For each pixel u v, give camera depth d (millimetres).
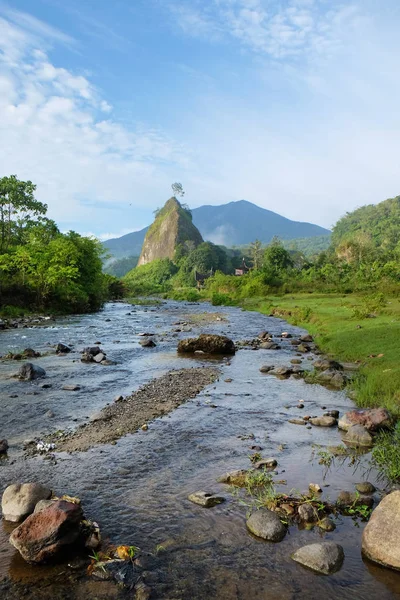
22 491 6422
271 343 22344
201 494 6730
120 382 14312
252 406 11766
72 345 21516
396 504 5555
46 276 40469
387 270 65125
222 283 87500
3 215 54719
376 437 9266
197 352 20234
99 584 4891
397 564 5098
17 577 5008
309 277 81375
